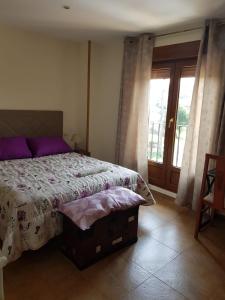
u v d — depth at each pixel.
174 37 3.19
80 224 1.81
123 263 2.02
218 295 1.73
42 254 2.11
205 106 2.79
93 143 4.43
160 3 2.36
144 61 3.42
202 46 2.79
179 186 3.14
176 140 3.47
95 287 1.76
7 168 2.69
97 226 1.95
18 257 1.85
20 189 2.04
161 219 2.82
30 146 3.46
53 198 2.00
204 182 2.33
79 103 4.30
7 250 1.72
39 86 3.76
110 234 2.08
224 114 2.63
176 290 1.76
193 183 3.12
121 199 2.14
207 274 1.93
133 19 2.84
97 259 2.03
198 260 2.10
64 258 2.06
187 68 3.19
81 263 1.91
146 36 3.36
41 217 1.92
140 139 3.62
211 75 2.74
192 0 2.26
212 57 2.72
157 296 1.70
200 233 2.53
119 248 2.20
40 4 2.48
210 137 2.84
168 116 3.48
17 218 1.81
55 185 2.20
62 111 4.05
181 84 3.29
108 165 2.98
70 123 4.27
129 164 3.86
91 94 4.23
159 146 3.70
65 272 1.90
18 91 3.55
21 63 3.51
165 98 3.52
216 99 2.77
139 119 3.60
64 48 3.92
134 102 3.68
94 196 2.15
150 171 3.83
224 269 1.99
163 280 1.85
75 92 4.21
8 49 3.35
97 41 3.94
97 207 1.96
